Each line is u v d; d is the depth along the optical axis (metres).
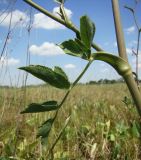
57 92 8.90
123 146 3.95
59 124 4.96
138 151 3.73
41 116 5.29
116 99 8.53
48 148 3.68
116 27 1.22
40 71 1.00
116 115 5.68
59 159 3.45
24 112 1.05
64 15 1.20
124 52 1.20
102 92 10.55
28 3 1.20
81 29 1.02
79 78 1.07
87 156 3.88
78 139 4.36
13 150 3.64
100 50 1.15
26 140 4.07
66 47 1.03
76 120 5.23
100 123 4.68
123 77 1.16
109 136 4.22
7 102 5.70
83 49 1.04
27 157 3.52
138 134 3.80
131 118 5.12
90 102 7.71
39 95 7.86
